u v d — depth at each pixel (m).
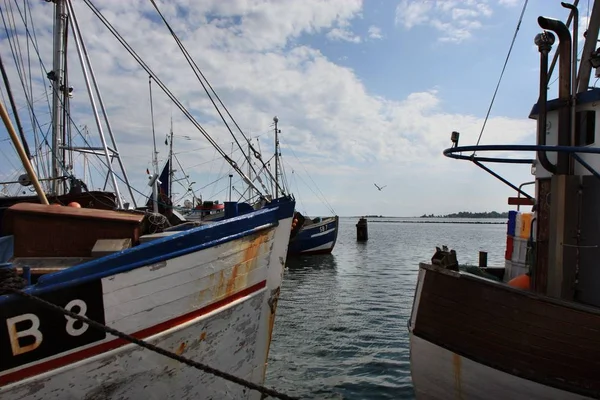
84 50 8.45
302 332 12.39
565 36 5.54
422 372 5.70
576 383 4.71
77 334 4.06
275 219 5.87
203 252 4.88
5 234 4.94
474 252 40.88
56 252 5.00
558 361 4.78
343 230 106.44
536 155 6.11
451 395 5.53
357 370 9.41
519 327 4.95
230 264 5.22
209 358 5.19
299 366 9.70
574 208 5.39
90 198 8.70
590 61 6.89
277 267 5.99
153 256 4.48
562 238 5.37
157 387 4.72
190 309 4.86
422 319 5.61
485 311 5.13
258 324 5.80
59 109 9.84
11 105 5.74
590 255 5.30
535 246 5.80
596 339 4.61
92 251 4.88
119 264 4.26
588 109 5.48
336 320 13.77
